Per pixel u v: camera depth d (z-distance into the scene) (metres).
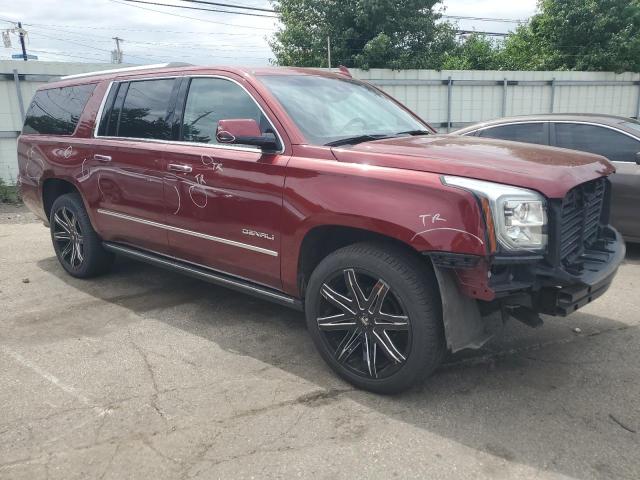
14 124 11.31
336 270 3.23
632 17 19.70
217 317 4.48
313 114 3.75
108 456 2.68
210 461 2.64
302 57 20.05
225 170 3.72
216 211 3.82
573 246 3.18
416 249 2.86
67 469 2.59
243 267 3.81
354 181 3.11
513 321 4.30
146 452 2.71
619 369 3.55
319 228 3.30
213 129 3.94
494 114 15.83
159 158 4.19
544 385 3.35
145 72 4.62
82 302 4.83
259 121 3.67
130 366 3.62
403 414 3.03
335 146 3.43
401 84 14.73
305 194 3.29
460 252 2.75
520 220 2.73
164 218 4.25
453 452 2.70
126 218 4.62
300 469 2.58
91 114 4.94
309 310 3.42
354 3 18.80
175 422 2.96
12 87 11.19
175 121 4.21
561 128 6.37
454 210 2.77
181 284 5.31
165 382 3.40
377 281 3.08
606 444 2.76
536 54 22.19
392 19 18.78
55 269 5.86
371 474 2.54
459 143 3.55
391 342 3.10
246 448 2.74
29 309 4.67
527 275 2.83
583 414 3.03
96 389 3.32
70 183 5.20
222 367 3.60
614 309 4.61
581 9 19.94
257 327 4.27
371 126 4.00
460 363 3.64
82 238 5.25
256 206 3.56
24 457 2.68
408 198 2.90
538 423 2.95
